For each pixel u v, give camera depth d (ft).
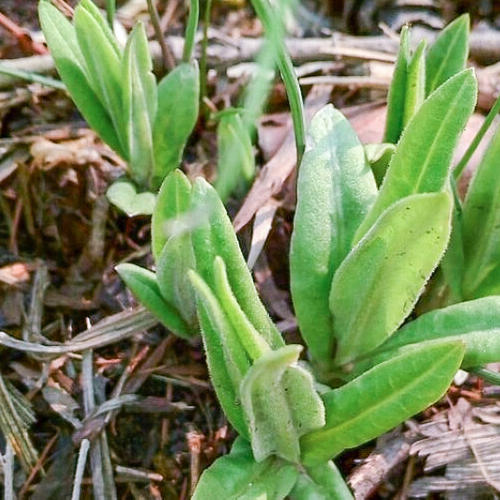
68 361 0.79
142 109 0.80
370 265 0.62
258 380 0.55
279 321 0.82
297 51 1.00
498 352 0.65
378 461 0.72
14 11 1.03
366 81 0.97
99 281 0.85
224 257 0.60
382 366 0.60
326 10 1.10
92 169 0.88
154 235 0.71
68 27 0.82
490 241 0.70
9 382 0.78
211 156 0.93
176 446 0.75
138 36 0.77
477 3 1.09
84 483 0.74
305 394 0.58
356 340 0.68
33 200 0.88
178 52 0.99
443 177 0.62
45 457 0.75
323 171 0.69
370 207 0.70
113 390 0.78
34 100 0.94
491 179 0.68
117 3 1.06
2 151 0.89
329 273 0.68
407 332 0.68
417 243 0.60
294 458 0.63
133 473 0.74
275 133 0.93
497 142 0.66
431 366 0.57
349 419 0.61
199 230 0.60
